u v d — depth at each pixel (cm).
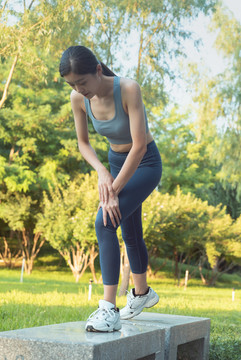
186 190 3369
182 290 2072
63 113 2436
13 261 2905
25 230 2748
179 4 1220
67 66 227
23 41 1003
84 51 229
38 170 2595
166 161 3488
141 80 1275
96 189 2244
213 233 2638
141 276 299
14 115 2320
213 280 3025
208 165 3469
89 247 2302
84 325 256
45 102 2539
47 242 3288
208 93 1759
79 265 2281
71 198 2284
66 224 2233
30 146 2402
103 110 254
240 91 1780
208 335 346
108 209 248
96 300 966
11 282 1808
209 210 2755
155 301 307
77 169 2805
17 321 553
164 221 2308
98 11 1098
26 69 1067
